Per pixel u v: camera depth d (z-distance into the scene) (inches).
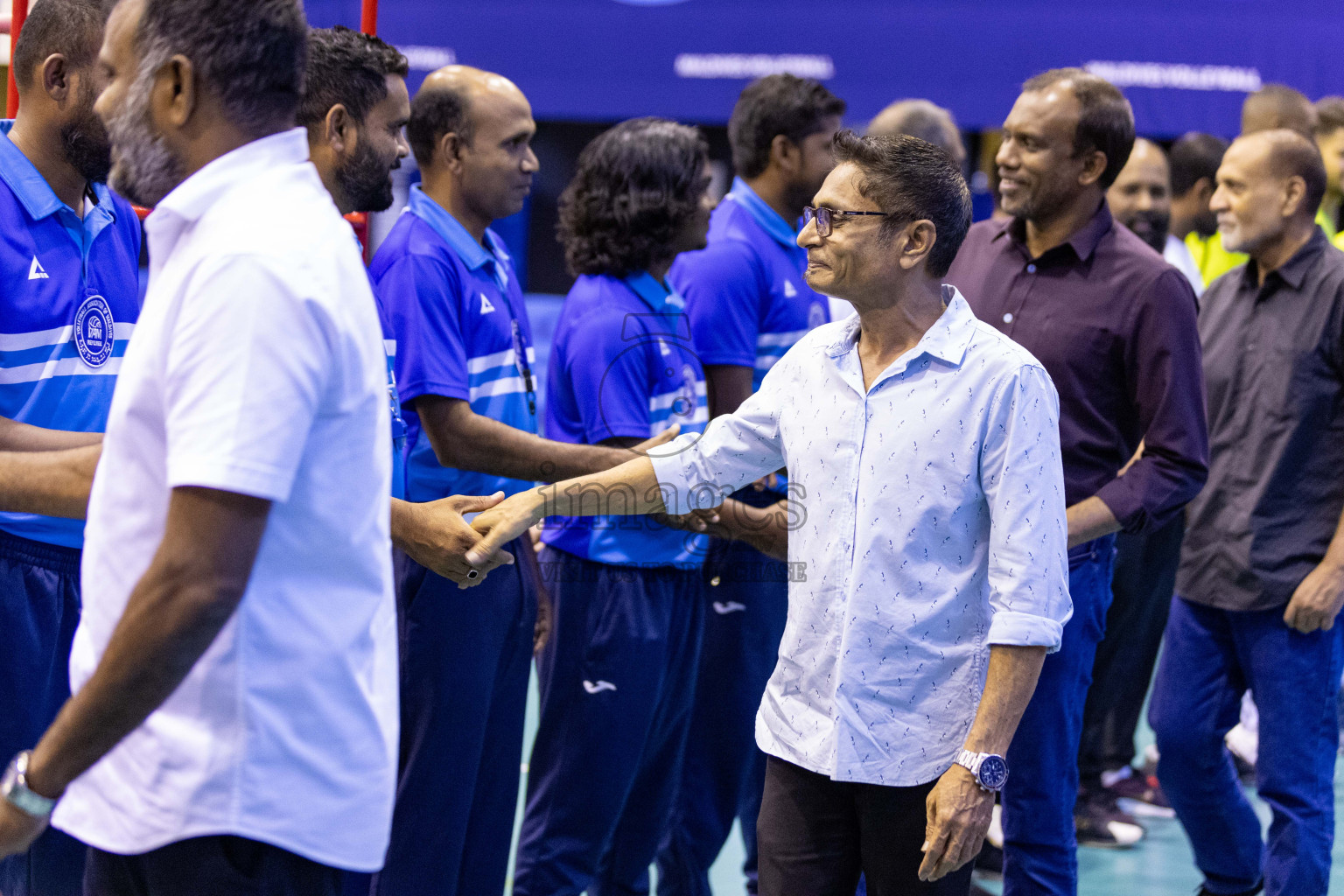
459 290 100.7
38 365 86.9
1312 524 120.0
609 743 110.0
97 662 57.1
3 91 113.0
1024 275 111.4
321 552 57.2
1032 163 107.6
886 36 246.7
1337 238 188.4
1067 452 108.0
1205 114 237.8
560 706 112.1
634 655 109.4
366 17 101.0
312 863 59.7
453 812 99.3
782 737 80.7
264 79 57.0
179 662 52.2
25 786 54.2
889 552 76.2
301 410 53.4
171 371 53.2
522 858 112.7
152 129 57.0
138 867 58.2
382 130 87.1
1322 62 233.8
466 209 104.4
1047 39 240.8
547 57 256.5
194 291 53.2
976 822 73.4
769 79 125.3
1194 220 211.0
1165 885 141.9
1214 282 133.5
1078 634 105.4
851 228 76.2
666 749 117.2
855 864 81.4
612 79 255.8
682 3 251.8
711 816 124.0
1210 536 124.3
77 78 83.7
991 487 75.9
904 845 77.5
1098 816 158.1
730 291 118.6
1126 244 108.1
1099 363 107.2
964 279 116.9
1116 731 172.2
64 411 88.8
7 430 81.1
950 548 76.6
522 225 398.3
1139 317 105.3
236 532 52.1
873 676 76.5
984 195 325.1
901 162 75.7
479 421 98.3
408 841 98.6
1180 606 129.6
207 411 51.8
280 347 52.8
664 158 106.4
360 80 85.4
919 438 76.2
